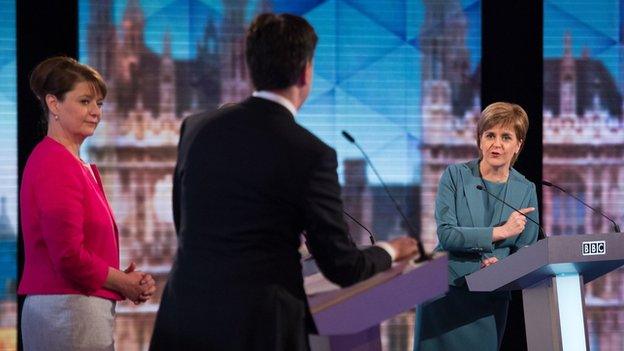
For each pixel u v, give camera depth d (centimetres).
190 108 1412
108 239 786
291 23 636
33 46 1366
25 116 1362
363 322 633
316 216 614
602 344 1451
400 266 651
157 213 1409
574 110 1448
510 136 1041
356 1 1432
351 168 1437
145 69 1404
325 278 643
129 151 1402
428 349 1052
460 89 1442
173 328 632
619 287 1448
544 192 1445
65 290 754
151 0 1403
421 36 1440
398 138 1440
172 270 650
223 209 621
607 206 1452
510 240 1034
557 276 920
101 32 1395
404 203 1442
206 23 1413
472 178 1059
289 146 619
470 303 1038
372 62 1435
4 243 1378
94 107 796
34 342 762
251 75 644
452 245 1012
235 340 609
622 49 1448
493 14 1427
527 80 1430
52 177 749
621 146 1452
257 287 612
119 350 1401
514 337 1442
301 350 620
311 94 1432
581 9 1447
